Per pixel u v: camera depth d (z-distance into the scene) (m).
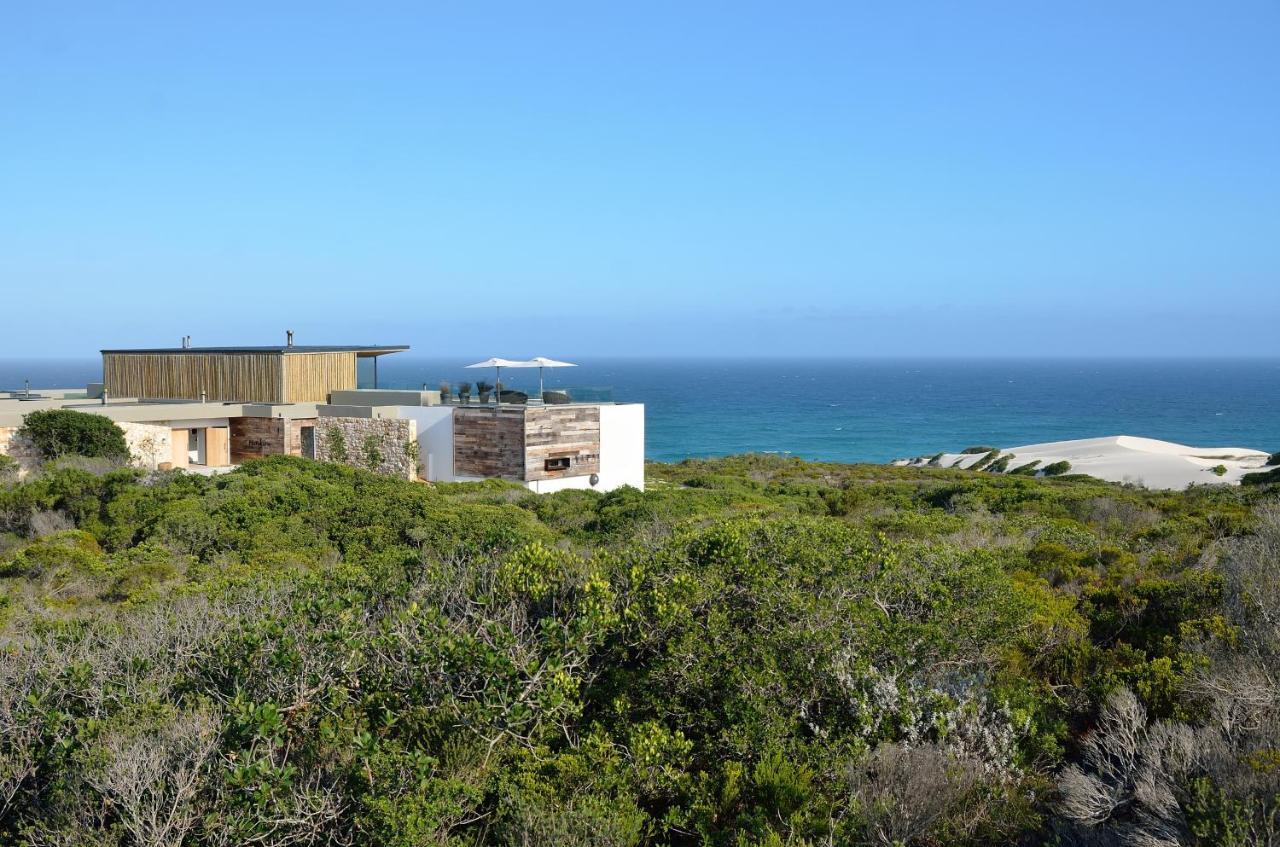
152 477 21.94
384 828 5.58
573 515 21.88
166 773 5.86
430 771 6.15
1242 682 6.73
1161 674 7.42
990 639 8.46
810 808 6.25
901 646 7.81
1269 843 4.88
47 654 7.98
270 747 6.14
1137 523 19.77
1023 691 7.52
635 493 24.81
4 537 17.75
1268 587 8.48
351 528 17.98
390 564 10.59
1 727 6.75
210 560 15.80
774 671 7.25
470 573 8.95
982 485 27.80
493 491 25.17
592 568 8.92
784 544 9.38
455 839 5.87
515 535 10.59
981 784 6.29
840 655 7.52
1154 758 5.92
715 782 6.61
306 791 5.72
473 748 6.77
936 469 47.66
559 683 7.02
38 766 6.45
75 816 5.77
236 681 6.95
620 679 7.66
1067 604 9.66
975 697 7.38
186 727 6.21
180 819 5.51
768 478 41.75
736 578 8.77
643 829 6.28
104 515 19.17
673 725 7.37
